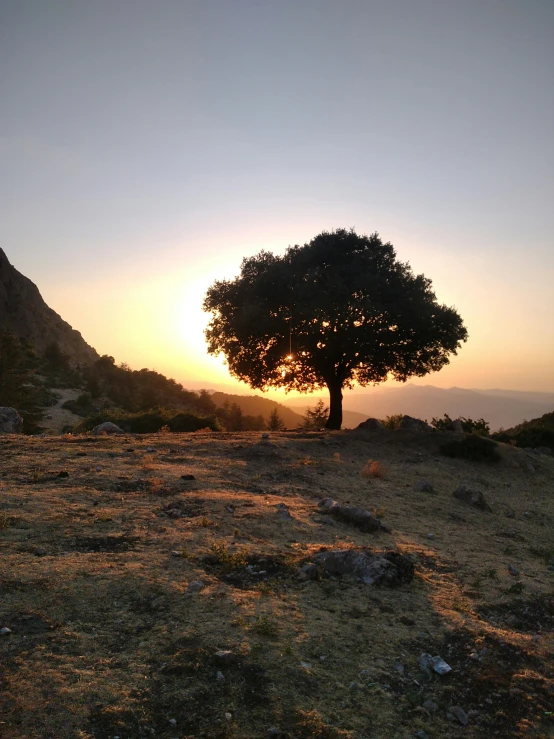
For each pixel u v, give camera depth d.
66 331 161.50
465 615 6.94
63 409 78.00
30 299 153.88
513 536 11.99
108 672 4.79
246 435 21.62
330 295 23.61
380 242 27.75
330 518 10.20
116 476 11.80
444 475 17.58
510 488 18.03
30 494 9.78
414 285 25.95
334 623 6.18
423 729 4.64
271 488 12.57
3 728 3.94
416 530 10.91
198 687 4.73
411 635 6.19
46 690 4.41
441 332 25.27
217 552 7.69
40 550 7.14
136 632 5.49
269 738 4.24
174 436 20.28
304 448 18.52
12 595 5.87
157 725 4.26
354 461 17.61
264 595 6.60
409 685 5.27
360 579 7.44
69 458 13.59
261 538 8.70
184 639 5.41
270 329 24.39
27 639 5.11
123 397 108.44
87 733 4.04
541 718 5.03
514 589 8.02
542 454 24.38
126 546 7.71
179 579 6.74
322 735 4.33
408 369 26.89
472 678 5.51
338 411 27.44
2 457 13.20
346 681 5.14
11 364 54.84
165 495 10.72
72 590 6.12
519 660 6.01
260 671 5.05
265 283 25.36
